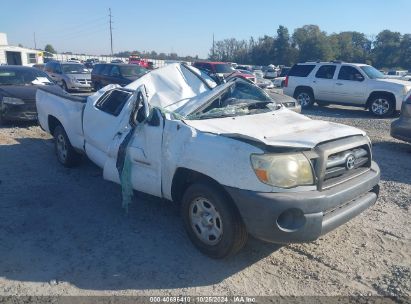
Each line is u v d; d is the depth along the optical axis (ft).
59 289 10.73
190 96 15.99
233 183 10.85
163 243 13.26
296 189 10.63
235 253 12.14
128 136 14.94
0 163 22.17
